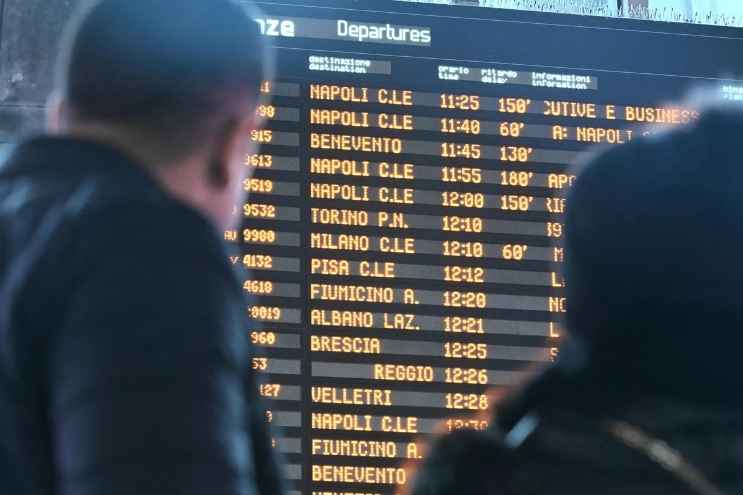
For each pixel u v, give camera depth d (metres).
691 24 9.52
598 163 2.17
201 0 2.42
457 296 8.74
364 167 8.84
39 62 8.71
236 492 1.96
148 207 2.14
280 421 8.27
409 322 8.62
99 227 2.10
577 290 2.14
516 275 8.85
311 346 8.45
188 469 1.91
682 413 2.01
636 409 2.03
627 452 1.97
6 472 2.08
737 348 2.03
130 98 2.37
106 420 1.91
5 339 2.07
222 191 2.49
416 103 9.02
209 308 2.05
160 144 2.38
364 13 9.10
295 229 8.63
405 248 8.74
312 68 8.95
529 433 2.05
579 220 2.14
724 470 1.97
